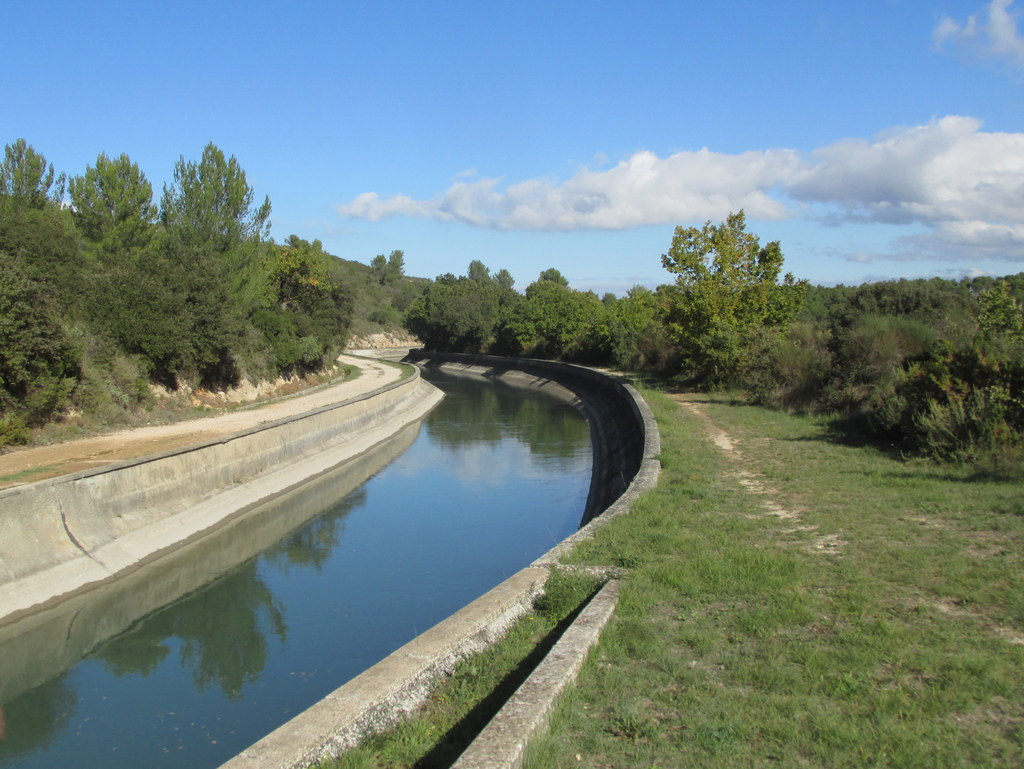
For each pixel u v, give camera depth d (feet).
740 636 19.92
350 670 33.45
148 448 62.90
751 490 38.19
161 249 109.70
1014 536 28.30
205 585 45.29
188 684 32.53
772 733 15.03
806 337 85.30
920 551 26.55
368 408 106.22
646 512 33.14
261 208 131.64
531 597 24.30
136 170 110.83
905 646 18.85
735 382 100.32
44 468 52.95
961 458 42.47
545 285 241.14
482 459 88.17
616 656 18.95
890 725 15.08
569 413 133.80
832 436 56.90
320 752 15.20
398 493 70.38
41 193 103.50
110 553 45.98
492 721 14.39
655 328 148.15
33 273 67.62
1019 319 57.16
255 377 120.26
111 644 37.06
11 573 39.01
